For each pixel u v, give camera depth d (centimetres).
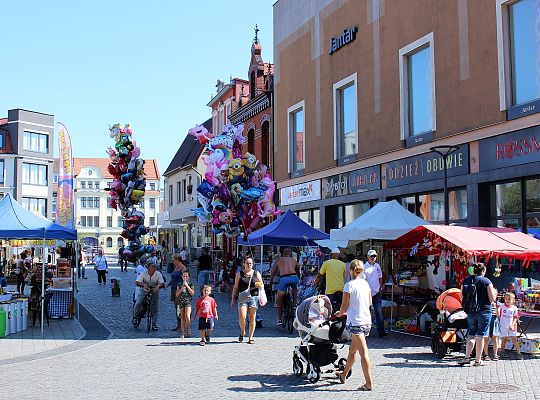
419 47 1798
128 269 4762
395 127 1891
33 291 1534
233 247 3478
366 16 2072
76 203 9106
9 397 767
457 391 782
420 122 1809
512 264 1454
